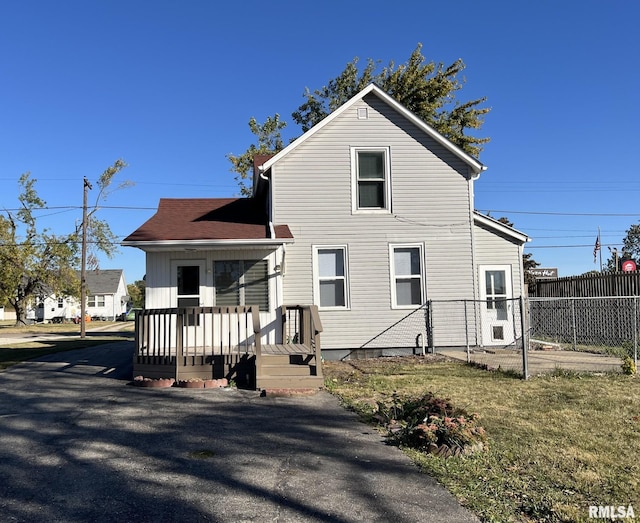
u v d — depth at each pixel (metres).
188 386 9.46
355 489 4.60
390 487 4.64
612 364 11.38
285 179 13.80
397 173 14.10
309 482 4.76
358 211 13.91
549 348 14.45
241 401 8.34
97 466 5.21
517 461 5.32
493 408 7.52
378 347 13.75
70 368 12.29
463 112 25.73
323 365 12.39
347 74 28.22
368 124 14.12
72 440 6.13
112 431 6.52
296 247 13.70
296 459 5.41
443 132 25.08
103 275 71.50
